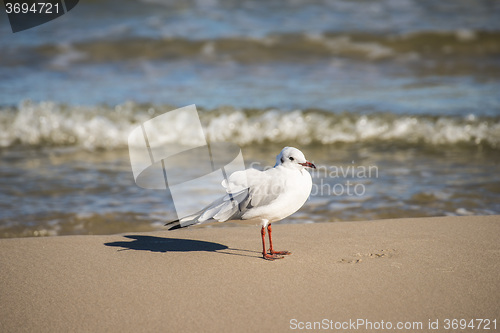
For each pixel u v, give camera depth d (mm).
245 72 17141
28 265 5996
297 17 20922
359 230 7109
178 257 6199
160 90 15562
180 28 20000
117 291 5262
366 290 5172
